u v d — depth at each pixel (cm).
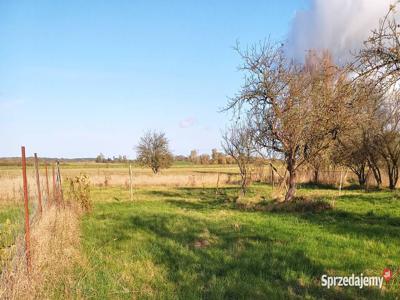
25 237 719
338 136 1734
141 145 5988
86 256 928
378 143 2912
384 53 650
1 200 2167
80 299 628
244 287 721
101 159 10025
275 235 1177
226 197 2634
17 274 600
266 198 2152
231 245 1052
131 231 1307
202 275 794
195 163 10094
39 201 1168
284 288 723
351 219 1506
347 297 674
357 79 680
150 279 779
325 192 2780
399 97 692
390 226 1312
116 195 2986
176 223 1441
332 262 870
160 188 3725
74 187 1877
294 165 1984
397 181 3169
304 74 1909
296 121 1833
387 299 659
